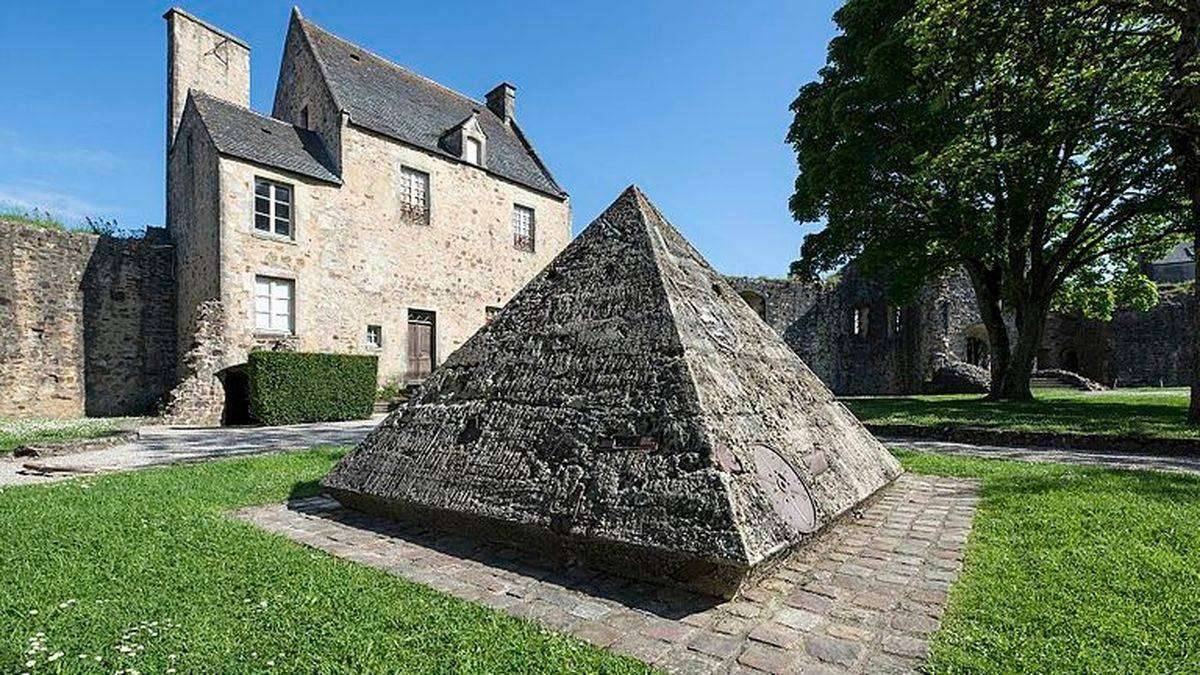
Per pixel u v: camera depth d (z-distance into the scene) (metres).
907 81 13.29
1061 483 5.31
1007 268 15.59
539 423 3.94
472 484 3.91
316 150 16.81
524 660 2.26
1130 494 4.81
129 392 15.41
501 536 3.70
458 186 19.30
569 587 3.04
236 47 17.95
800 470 3.67
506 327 4.90
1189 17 9.01
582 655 2.30
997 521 4.13
